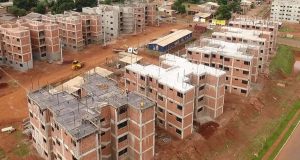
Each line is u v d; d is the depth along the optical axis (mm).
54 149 68312
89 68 122562
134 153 71438
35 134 73688
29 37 117500
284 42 171875
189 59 109188
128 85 91312
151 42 147125
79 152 58656
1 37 119625
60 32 142875
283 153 84750
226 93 105938
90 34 151375
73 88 94625
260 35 129750
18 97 100250
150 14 187750
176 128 81000
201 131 84375
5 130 82188
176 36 156000
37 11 192500
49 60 128250
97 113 64875
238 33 129000
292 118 101312
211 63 106500
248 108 98188
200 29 177625
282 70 133125
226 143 83938
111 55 137500
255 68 111625
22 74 116125
